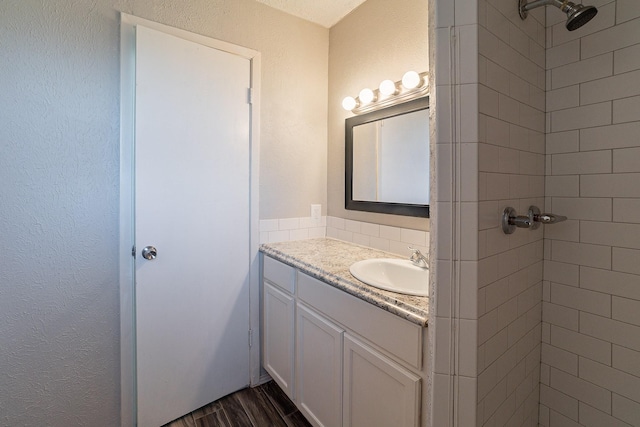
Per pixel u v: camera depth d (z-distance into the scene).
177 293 1.59
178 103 1.56
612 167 0.97
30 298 1.31
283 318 1.66
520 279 1.00
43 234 1.32
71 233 1.38
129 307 1.51
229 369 1.79
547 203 1.12
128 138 1.47
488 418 0.86
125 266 1.49
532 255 1.07
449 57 0.78
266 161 1.91
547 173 1.12
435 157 0.81
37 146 1.30
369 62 1.84
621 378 0.97
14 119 1.25
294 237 2.04
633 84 0.92
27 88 1.27
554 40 1.09
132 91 1.46
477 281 0.79
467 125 0.77
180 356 1.62
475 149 0.77
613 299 0.98
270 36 1.89
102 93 1.41
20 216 1.28
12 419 1.29
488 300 0.84
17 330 1.29
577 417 1.07
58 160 1.34
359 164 1.91
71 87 1.35
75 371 1.41
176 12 1.57
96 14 1.38
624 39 0.93
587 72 1.01
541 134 1.09
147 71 1.46
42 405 1.35
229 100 1.72
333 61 2.11
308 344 1.46
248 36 1.81
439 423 0.83
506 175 0.89
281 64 1.95
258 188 1.87
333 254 1.68
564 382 1.10
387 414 1.04
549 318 1.13
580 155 1.04
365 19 1.86
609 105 0.97
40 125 1.30
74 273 1.39
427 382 0.91
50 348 1.35
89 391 1.44
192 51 1.59
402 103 1.64
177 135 1.56
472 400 0.80
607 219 0.99
